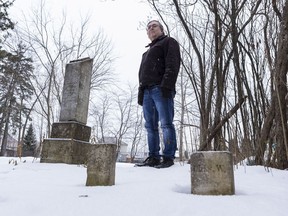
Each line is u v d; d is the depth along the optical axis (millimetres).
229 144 3002
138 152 23062
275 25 3207
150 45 3406
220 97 3322
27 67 19188
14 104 22594
